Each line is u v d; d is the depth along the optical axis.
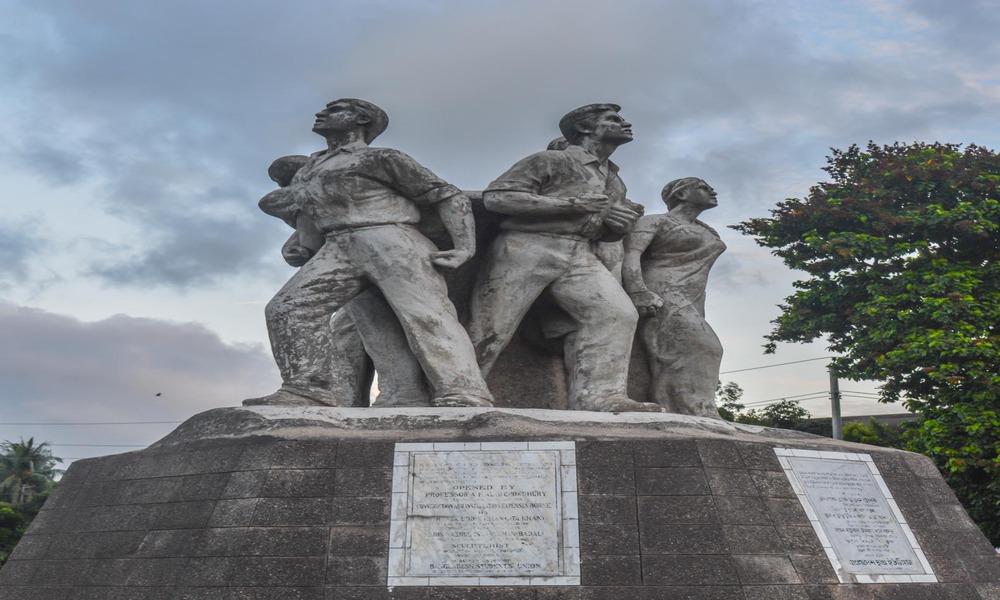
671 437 6.32
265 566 5.73
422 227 7.93
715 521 5.93
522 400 8.30
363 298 8.05
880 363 15.89
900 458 7.24
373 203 7.60
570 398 7.78
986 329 15.49
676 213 8.91
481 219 8.13
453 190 7.70
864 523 6.58
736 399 23.95
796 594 5.86
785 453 6.60
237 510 5.98
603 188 8.04
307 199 7.73
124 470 6.80
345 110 7.93
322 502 5.99
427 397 7.79
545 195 7.78
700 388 8.38
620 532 5.90
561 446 6.20
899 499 6.89
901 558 6.52
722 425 7.22
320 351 7.32
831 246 17.16
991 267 16.11
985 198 17.14
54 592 6.29
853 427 21.28
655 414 6.99
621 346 7.66
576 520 5.95
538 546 5.89
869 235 17.17
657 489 6.06
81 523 6.68
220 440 6.46
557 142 8.84
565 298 7.79
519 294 7.79
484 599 5.71
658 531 5.89
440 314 7.44
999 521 15.85
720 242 8.89
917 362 15.71
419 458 6.14
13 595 6.53
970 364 15.09
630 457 6.18
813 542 6.20
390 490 6.04
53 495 7.18
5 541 24.73
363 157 7.57
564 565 5.82
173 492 6.34
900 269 17.08
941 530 6.90
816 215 17.89
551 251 7.79
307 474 6.09
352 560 5.79
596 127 8.16
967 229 16.22
